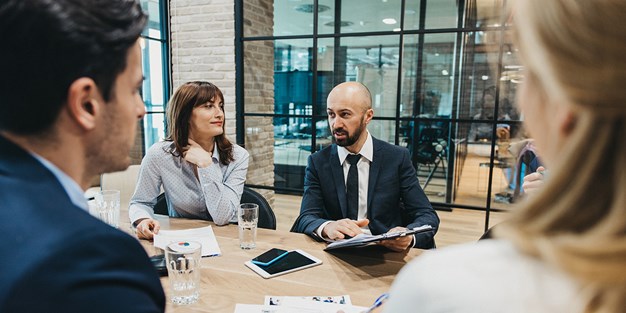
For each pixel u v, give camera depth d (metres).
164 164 1.94
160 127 4.89
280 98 4.53
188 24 4.24
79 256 0.36
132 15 0.47
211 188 1.81
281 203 4.87
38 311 0.34
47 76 0.41
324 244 1.54
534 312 0.29
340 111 1.82
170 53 4.54
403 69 4.29
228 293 1.14
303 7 4.21
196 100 1.86
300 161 4.86
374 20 4.18
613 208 0.28
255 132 4.39
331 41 4.28
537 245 0.30
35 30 0.40
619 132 0.28
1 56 0.40
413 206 1.87
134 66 0.50
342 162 1.93
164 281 1.23
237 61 4.13
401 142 4.14
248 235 1.50
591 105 0.28
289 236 1.63
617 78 0.27
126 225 1.79
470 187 4.43
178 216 2.02
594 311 0.28
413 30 3.74
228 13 4.07
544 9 0.31
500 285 0.31
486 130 3.80
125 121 0.50
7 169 0.40
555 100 0.31
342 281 1.22
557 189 0.30
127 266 0.41
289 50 4.39
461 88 4.17
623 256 0.26
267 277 1.24
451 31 3.61
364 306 1.07
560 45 0.29
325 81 4.37
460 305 0.31
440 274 0.33
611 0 0.28
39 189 0.40
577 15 0.29
